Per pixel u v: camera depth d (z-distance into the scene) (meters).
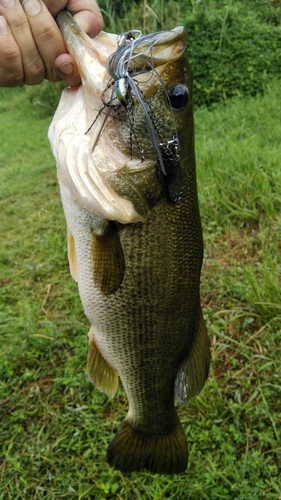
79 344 0.69
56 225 1.04
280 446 0.51
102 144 0.31
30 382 0.66
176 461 0.43
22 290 0.84
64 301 0.79
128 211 0.31
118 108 0.30
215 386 0.56
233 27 1.48
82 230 0.34
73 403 0.61
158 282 0.35
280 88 1.38
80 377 0.63
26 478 0.54
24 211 1.16
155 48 0.29
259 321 0.64
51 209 1.14
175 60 0.30
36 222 1.08
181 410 0.57
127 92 0.29
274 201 0.83
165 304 0.36
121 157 0.31
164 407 0.42
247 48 1.45
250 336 0.63
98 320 0.37
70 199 0.33
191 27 1.48
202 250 0.37
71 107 0.32
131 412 0.43
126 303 0.35
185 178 0.33
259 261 0.74
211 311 0.68
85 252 0.35
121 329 0.37
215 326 0.65
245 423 0.54
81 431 0.57
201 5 1.60
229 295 0.70
